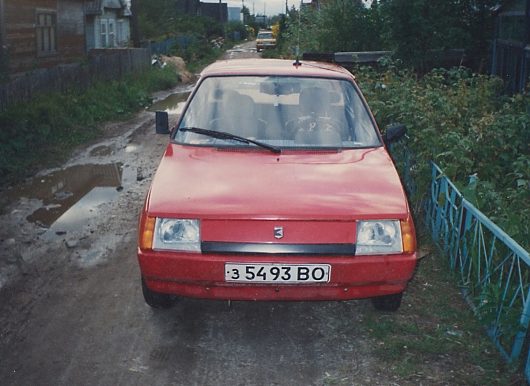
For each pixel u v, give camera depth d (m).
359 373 3.53
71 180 8.34
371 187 3.80
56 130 11.75
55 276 4.96
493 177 5.75
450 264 4.88
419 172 5.78
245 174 3.91
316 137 4.41
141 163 9.46
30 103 12.53
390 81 8.59
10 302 4.47
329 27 17.50
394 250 3.54
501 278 4.00
